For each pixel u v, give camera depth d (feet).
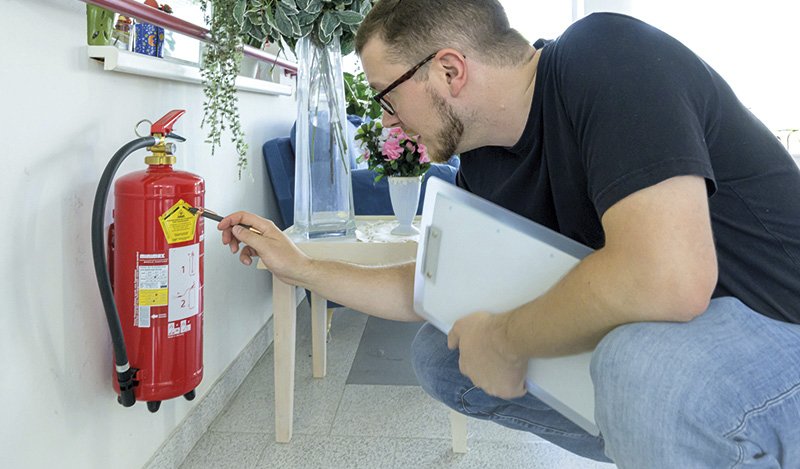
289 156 7.58
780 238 2.73
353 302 3.90
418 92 3.15
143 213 3.71
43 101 3.32
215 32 4.49
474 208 3.23
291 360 5.28
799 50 10.10
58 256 3.50
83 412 3.78
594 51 2.62
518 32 3.18
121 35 4.07
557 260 2.93
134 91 4.29
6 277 3.08
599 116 2.50
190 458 5.09
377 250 5.06
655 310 2.32
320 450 5.21
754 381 2.29
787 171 2.79
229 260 6.33
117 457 4.18
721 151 2.70
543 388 2.99
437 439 5.38
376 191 7.51
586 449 3.95
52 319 3.46
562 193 3.07
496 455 5.09
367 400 6.17
